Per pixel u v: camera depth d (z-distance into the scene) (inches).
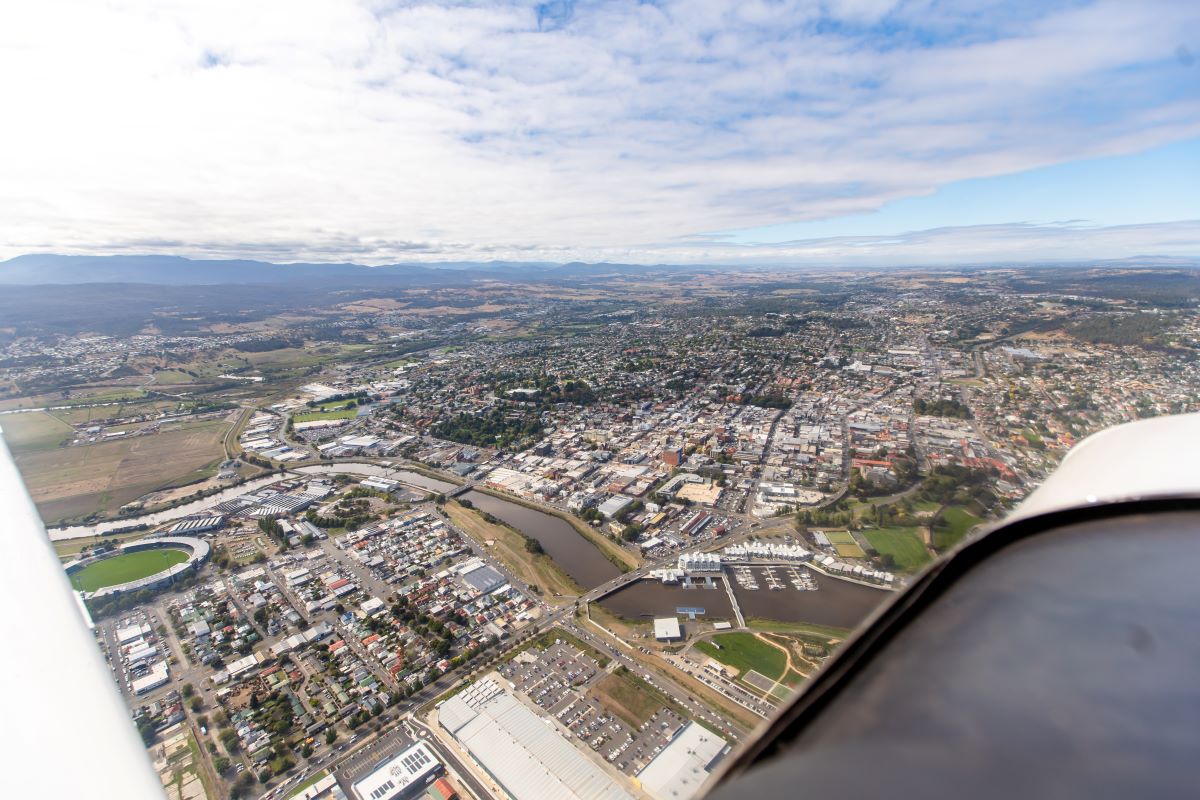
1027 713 91.4
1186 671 99.2
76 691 146.4
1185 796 67.8
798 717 96.0
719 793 80.1
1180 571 135.1
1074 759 78.8
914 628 120.8
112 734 145.2
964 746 84.5
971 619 123.3
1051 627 117.5
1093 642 110.7
